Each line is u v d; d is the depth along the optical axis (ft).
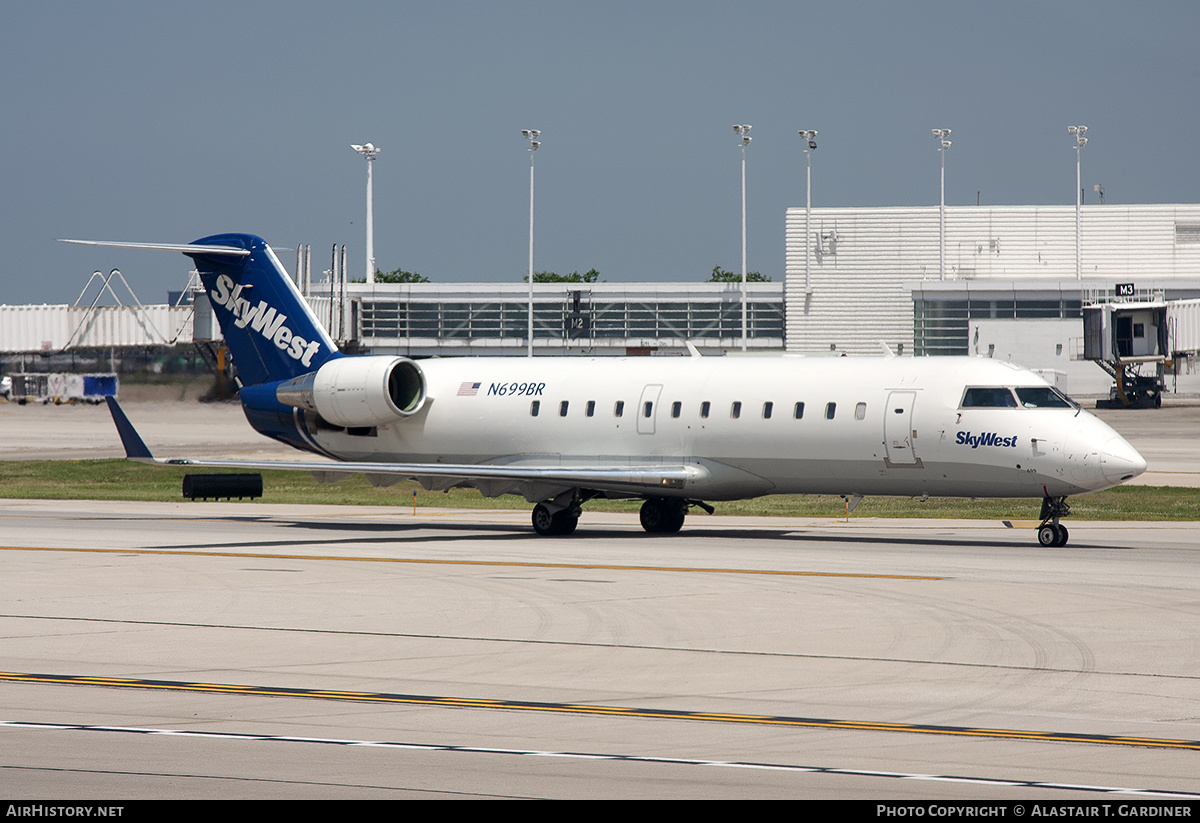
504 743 154.71
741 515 523.29
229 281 481.05
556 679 193.77
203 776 139.44
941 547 380.17
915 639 225.56
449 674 197.77
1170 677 193.98
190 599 276.41
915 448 379.35
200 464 414.62
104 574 319.88
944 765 144.66
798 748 152.46
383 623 244.63
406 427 463.01
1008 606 261.24
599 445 428.56
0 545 392.68
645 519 442.50
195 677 195.62
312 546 390.63
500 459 447.83
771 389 403.13
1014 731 161.27
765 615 252.01
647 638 228.02
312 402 464.24
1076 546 381.60
